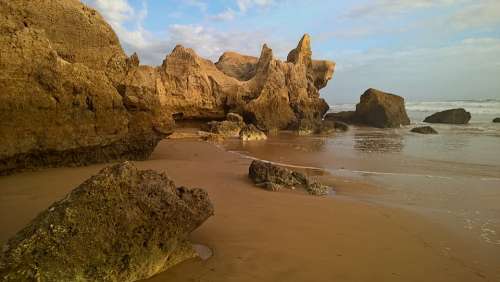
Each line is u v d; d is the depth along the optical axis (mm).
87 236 4016
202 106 32156
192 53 32438
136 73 13258
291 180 10891
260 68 35188
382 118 35594
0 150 9156
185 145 19969
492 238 6910
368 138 25594
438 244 6512
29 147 9898
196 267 4895
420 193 10414
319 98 37875
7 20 9688
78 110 11070
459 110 40000
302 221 7301
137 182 4668
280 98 32250
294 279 4754
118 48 13133
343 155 17484
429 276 5184
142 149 13578
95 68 12172
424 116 53125
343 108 85625
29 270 3635
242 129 25047
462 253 6125
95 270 4004
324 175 12898
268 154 17672
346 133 29578
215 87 32594
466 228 7453
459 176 12719
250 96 32844
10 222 5992
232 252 5484
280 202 8742
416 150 19281
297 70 35594
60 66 10586
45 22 11062
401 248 6180
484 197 9992
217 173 12008
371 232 6930
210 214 5223
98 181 4332
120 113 12414
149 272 4488
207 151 17906
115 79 12484
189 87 31422
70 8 11812
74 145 11023
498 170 13727
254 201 8664
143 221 4414
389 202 9438
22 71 9648
